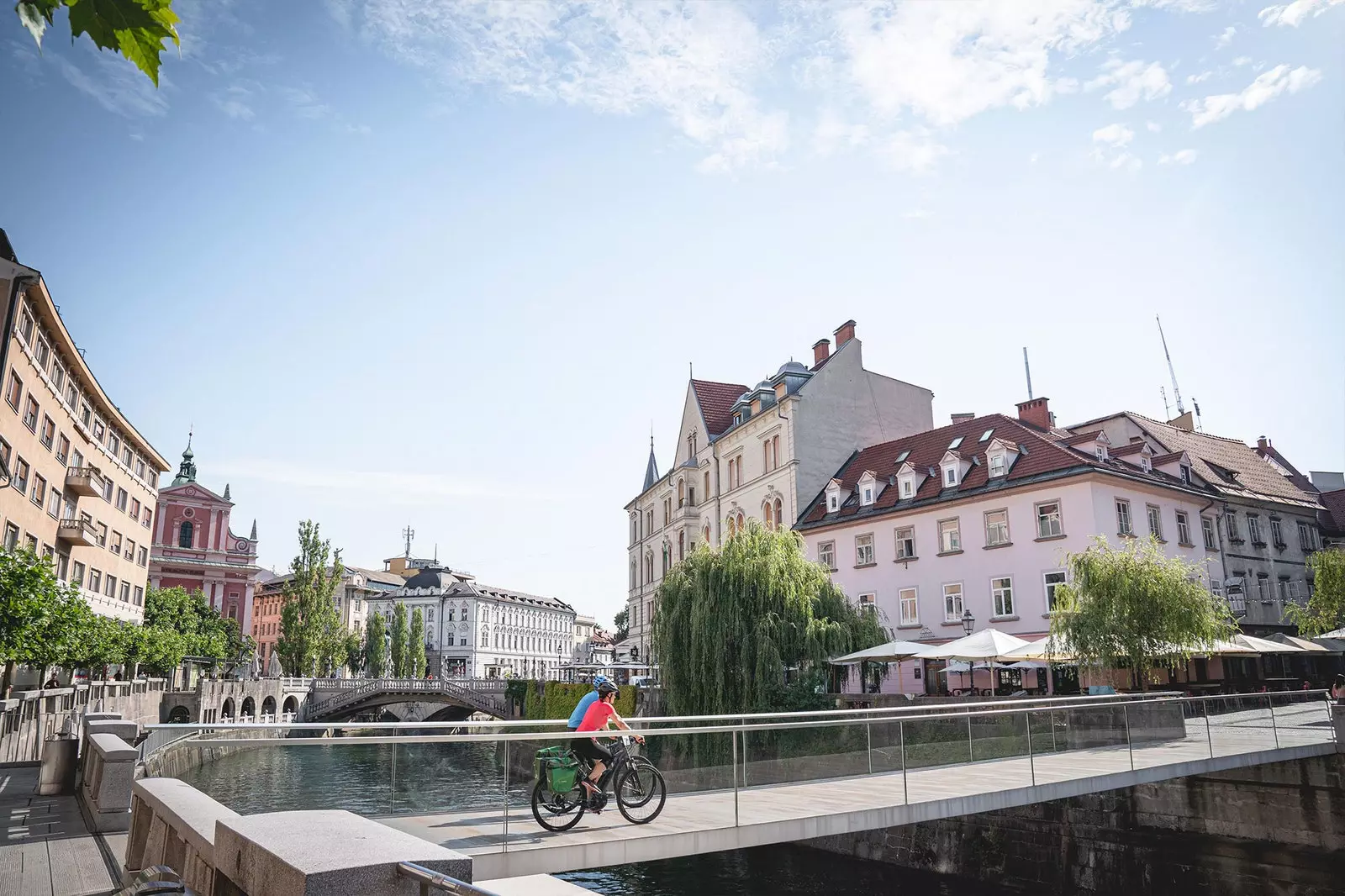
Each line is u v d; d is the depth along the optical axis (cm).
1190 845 1861
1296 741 1767
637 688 3791
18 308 3188
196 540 7769
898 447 4328
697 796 1026
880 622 3506
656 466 6506
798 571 2872
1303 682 3206
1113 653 2311
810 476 4478
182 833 540
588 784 949
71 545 4131
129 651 3853
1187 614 2292
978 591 3547
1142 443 3691
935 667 3609
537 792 916
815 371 4875
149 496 5612
